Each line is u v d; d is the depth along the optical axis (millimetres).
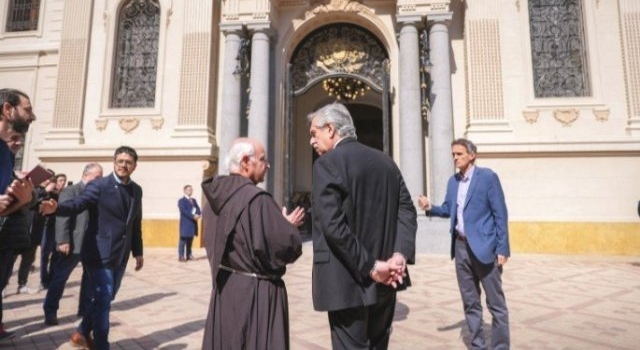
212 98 13586
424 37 12320
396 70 13312
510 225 11703
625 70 12023
